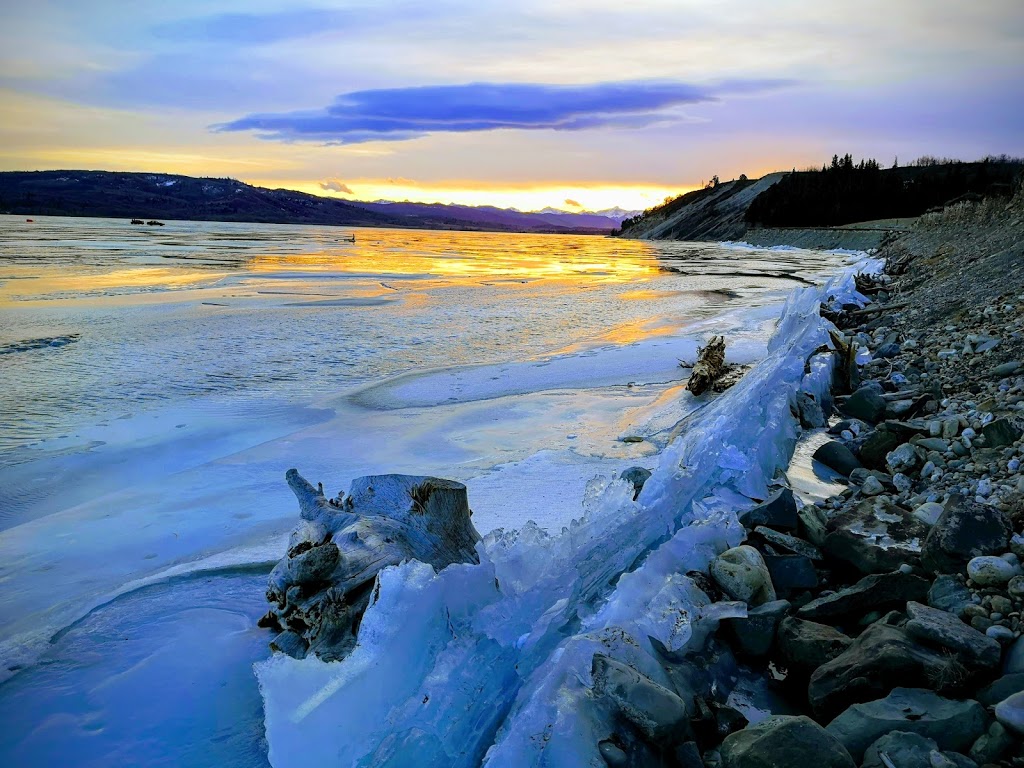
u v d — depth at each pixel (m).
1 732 3.45
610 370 12.05
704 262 56.78
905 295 14.39
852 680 3.05
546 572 3.97
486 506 6.07
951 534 3.68
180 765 3.23
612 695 2.97
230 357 13.58
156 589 4.90
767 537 4.49
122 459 7.86
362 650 3.18
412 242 106.31
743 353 12.89
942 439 5.72
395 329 17.41
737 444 5.79
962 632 3.05
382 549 4.30
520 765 2.71
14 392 10.70
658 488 5.07
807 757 2.59
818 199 112.44
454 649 3.31
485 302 23.83
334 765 2.84
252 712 3.60
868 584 3.74
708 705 3.28
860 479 5.79
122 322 17.39
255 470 7.38
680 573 4.13
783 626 3.64
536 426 8.83
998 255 12.80
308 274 34.16
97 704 3.66
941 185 98.25
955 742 2.64
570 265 51.38
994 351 7.81
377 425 9.06
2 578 5.17
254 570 5.17
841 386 8.48
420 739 2.87
